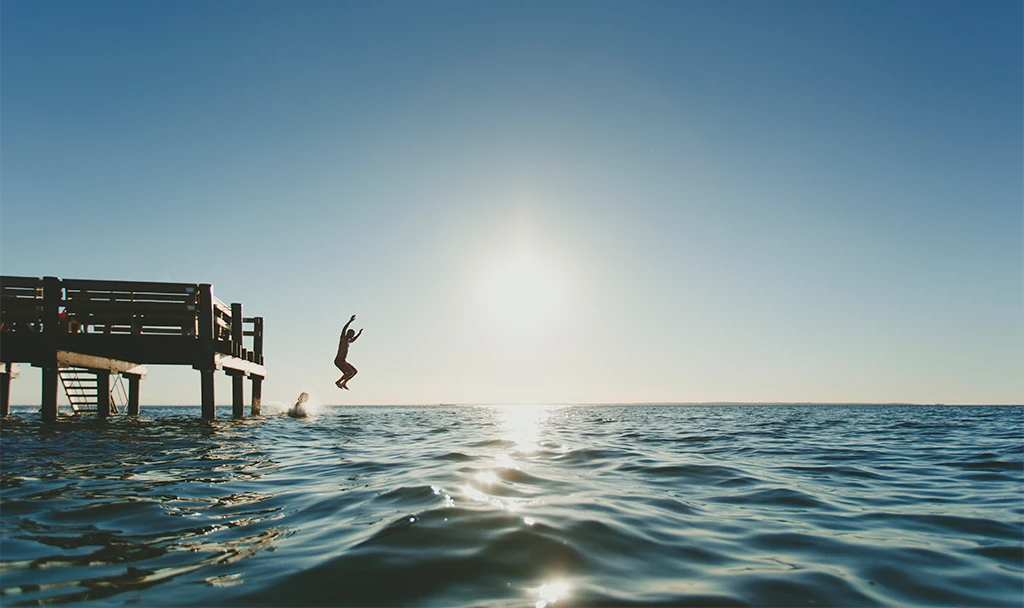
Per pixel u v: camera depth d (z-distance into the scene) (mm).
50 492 6133
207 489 6348
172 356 16062
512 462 8547
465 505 5047
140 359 16328
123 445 10898
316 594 3117
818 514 5496
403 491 5820
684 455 10492
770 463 9477
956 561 4016
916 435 16812
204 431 14359
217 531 4516
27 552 3949
